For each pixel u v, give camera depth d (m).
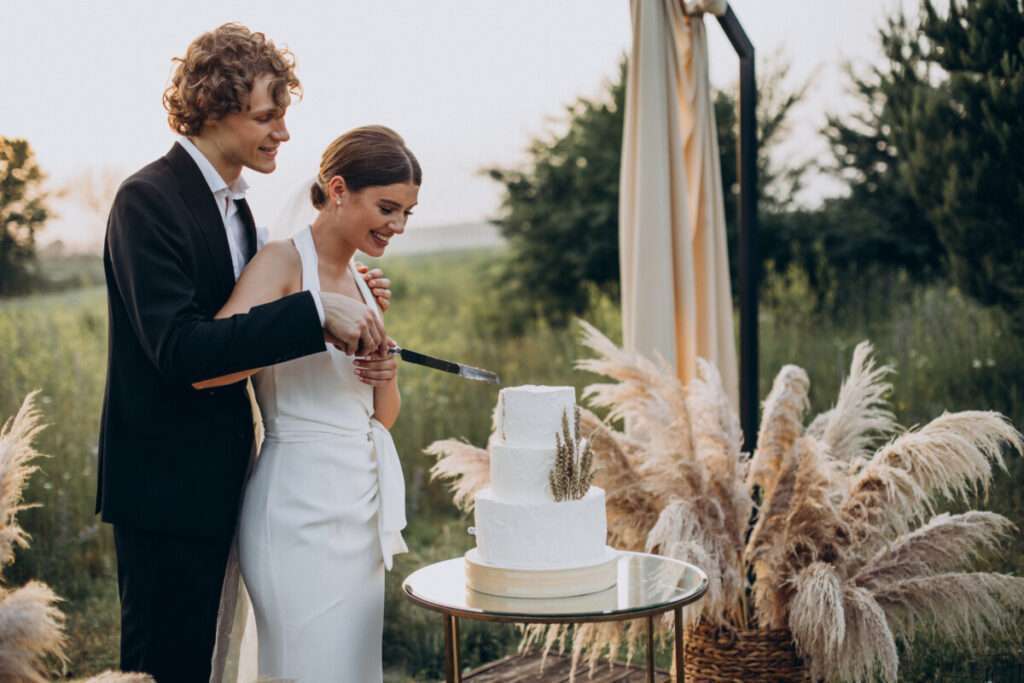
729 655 3.37
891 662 3.03
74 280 8.91
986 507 4.28
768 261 9.69
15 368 6.78
